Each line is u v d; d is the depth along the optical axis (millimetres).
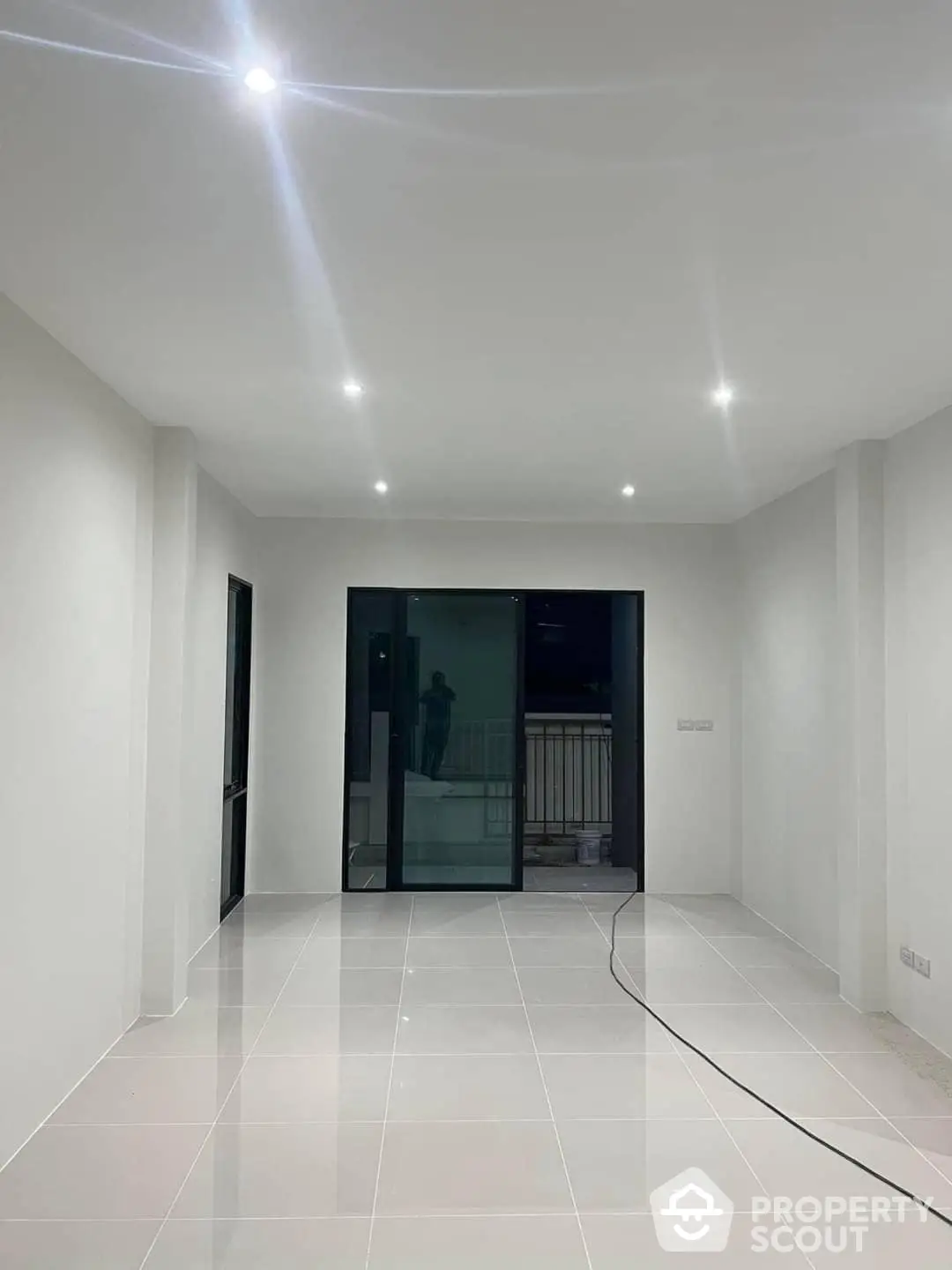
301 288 2604
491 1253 2426
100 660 3496
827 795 4887
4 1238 2459
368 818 6590
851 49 1570
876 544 4227
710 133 1833
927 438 3875
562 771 8398
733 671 6535
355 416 3928
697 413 3850
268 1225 2529
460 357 3189
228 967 4777
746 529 6309
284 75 1646
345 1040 3830
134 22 1507
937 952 3764
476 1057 3670
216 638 5316
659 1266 2385
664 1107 3256
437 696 6645
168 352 3148
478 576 6562
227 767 6000
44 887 3018
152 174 1994
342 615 6500
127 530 3771
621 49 1573
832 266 2455
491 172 1981
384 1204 2643
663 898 6434
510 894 6504
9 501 2719
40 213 2170
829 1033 3934
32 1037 2965
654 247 2346
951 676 3689
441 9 1471
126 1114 3156
